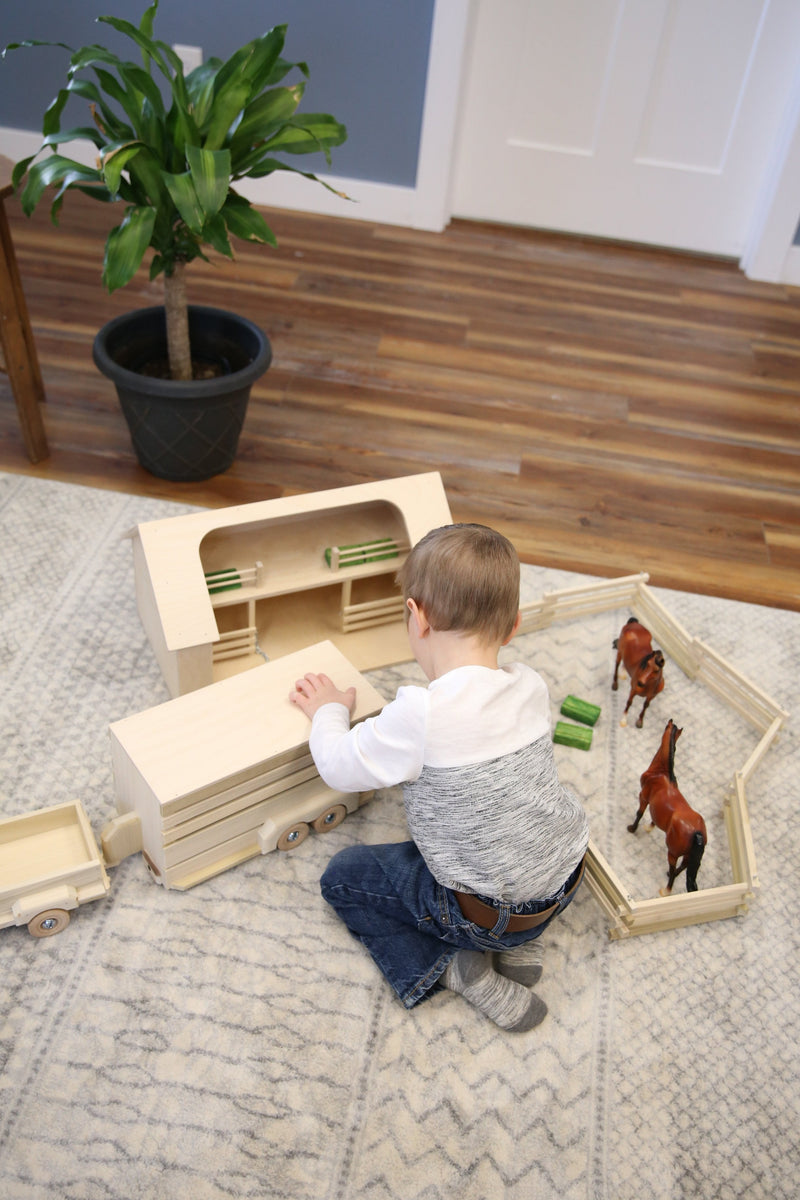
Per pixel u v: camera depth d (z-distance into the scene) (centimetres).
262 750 123
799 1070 120
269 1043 115
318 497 153
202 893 129
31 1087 108
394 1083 113
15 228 280
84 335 242
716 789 153
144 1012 116
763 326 289
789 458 236
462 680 105
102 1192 101
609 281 300
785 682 173
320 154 302
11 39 286
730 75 281
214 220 163
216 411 188
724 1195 108
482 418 234
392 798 146
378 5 269
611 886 129
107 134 169
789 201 296
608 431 236
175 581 139
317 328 258
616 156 303
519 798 106
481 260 302
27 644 161
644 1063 118
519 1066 116
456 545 107
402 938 122
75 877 120
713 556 202
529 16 275
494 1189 105
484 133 302
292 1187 103
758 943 133
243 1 272
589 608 181
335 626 169
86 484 198
